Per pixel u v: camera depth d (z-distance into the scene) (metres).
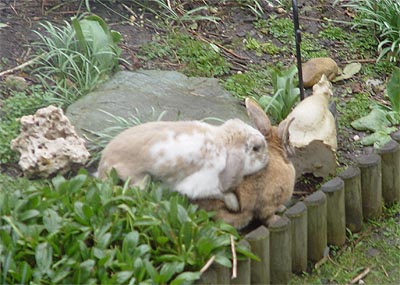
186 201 5.11
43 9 7.46
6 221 4.77
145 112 6.31
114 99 6.41
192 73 7.07
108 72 6.77
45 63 6.75
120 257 4.64
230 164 5.11
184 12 7.80
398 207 6.14
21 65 6.70
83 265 4.57
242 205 5.27
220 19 7.80
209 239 4.81
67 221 4.77
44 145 5.61
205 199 5.18
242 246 4.94
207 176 5.11
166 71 6.92
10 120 6.15
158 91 6.62
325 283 5.40
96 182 5.01
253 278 5.08
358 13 8.16
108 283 4.52
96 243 4.70
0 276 4.59
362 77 7.47
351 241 5.80
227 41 7.57
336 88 7.27
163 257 4.69
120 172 5.09
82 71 6.64
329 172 6.05
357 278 5.45
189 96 6.62
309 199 5.48
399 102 6.92
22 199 4.94
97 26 6.82
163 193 5.08
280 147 5.44
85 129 6.05
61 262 4.61
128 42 7.29
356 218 5.84
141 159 5.07
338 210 5.64
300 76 6.51
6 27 7.14
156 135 5.08
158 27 7.53
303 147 5.95
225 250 4.88
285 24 7.84
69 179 5.51
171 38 7.41
